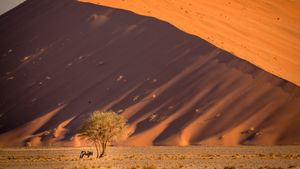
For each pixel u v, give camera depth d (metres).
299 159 191.38
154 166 154.12
